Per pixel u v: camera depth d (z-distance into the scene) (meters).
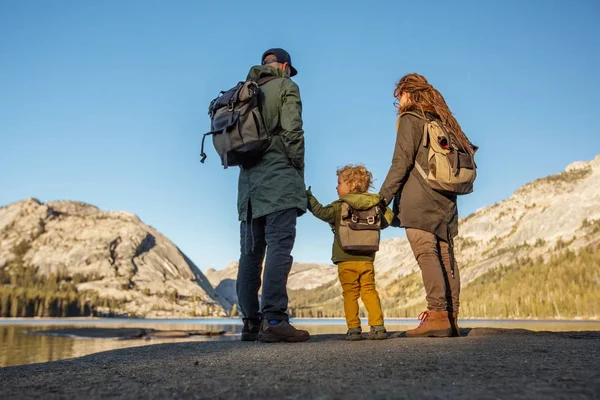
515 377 1.59
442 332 3.75
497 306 135.12
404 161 3.96
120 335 22.45
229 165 4.21
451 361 2.03
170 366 2.24
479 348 2.56
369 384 1.53
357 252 4.11
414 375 1.69
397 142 4.04
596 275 137.62
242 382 1.67
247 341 4.23
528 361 1.98
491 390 1.38
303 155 4.14
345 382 1.58
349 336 3.99
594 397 1.26
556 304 125.25
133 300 190.12
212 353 2.85
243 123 3.99
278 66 4.66
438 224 3.91
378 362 2.07
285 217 4.03
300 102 4.17
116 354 3.12
